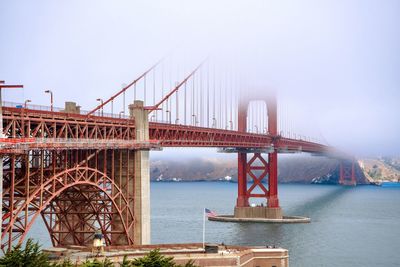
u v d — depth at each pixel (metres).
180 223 182.62
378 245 138.12
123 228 98.88
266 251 82.81
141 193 102.56
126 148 97.38
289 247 132.62
